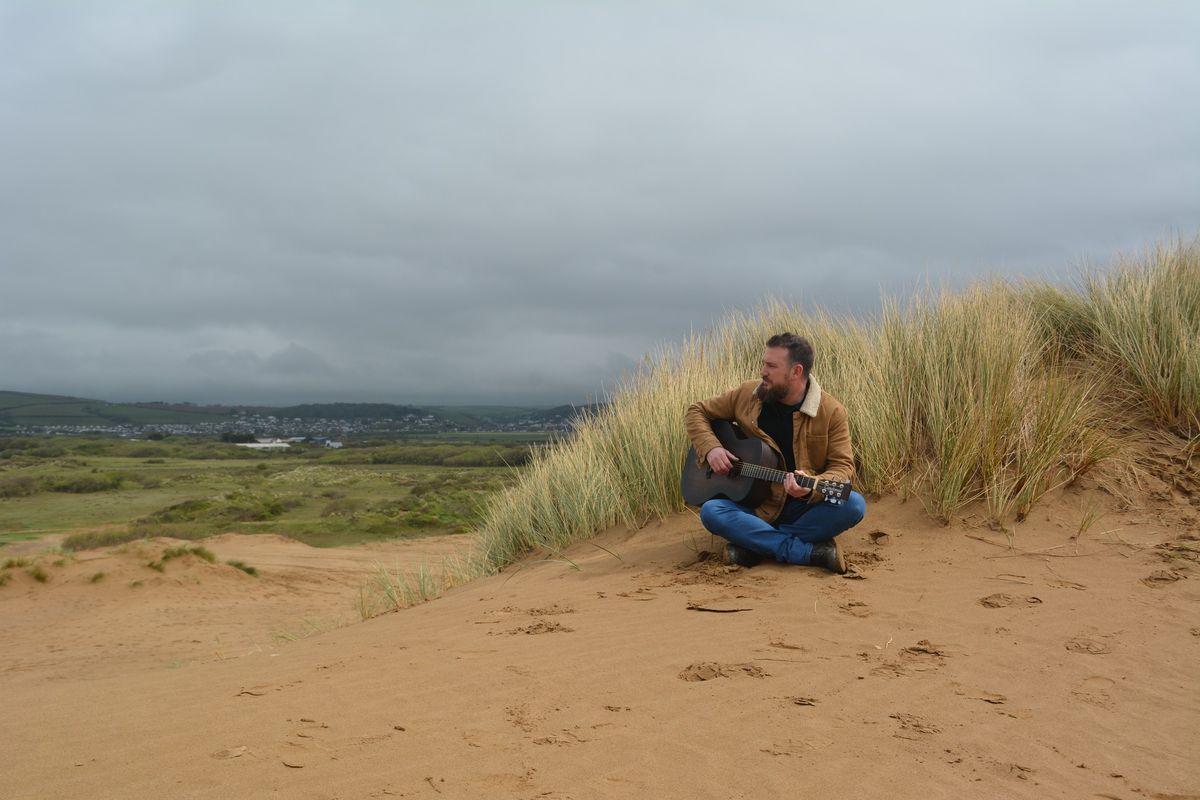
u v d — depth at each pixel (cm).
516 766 248
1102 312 689
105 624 1501
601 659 361
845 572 477
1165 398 598
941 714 291
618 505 680
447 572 754
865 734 274
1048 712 294
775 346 492
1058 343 702
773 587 462
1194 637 366
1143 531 490
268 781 238
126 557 1906
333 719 294
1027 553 483
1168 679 324
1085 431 576
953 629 384
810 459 505
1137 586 430
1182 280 673
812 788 235
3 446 10231
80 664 1141
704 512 514
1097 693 311
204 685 360
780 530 505
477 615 477
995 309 651
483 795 228
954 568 473
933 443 585
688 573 512
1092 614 398
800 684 321
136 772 247
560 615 452
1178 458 558
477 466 7762
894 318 672
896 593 439
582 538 686
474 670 353
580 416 791
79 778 244
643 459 664
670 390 693
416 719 291
